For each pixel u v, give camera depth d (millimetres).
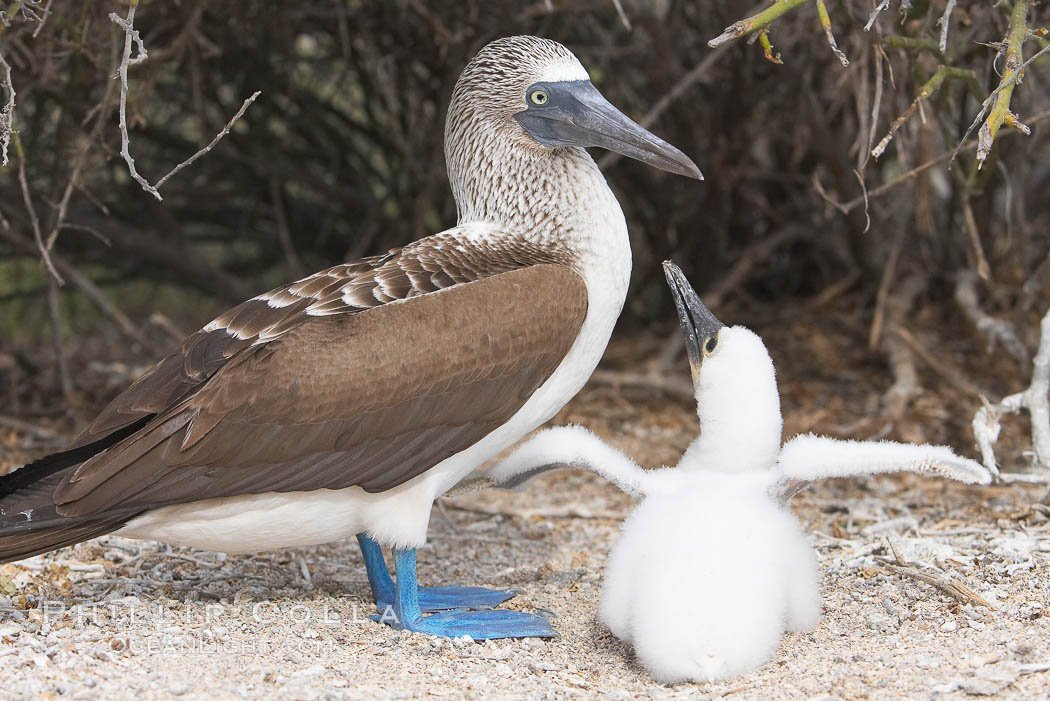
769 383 6457
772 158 14203
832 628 6328
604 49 12234
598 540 8406
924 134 9906
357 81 14398
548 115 6902
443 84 12531
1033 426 7773
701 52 12891
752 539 5918
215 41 12539
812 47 10977
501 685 5746
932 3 7992
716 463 6492
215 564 7512
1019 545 7270
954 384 11023
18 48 9688
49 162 12414
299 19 12492
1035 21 8992
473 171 7145
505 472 6883
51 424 11453
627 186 14305
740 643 5676
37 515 6023
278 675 5613
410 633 6504
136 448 6094
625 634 6160
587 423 11391
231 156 14133
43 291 14305
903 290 12570
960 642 5918
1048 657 5578
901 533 8008
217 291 15055
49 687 5363
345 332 6230
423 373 6250
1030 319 11953
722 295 13688
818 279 14695
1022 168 11523
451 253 6680
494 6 12008
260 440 6133
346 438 6223
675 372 12594
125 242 14164
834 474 6266
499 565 7949
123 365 13398
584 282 6711
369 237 14422
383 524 6465
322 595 7133
